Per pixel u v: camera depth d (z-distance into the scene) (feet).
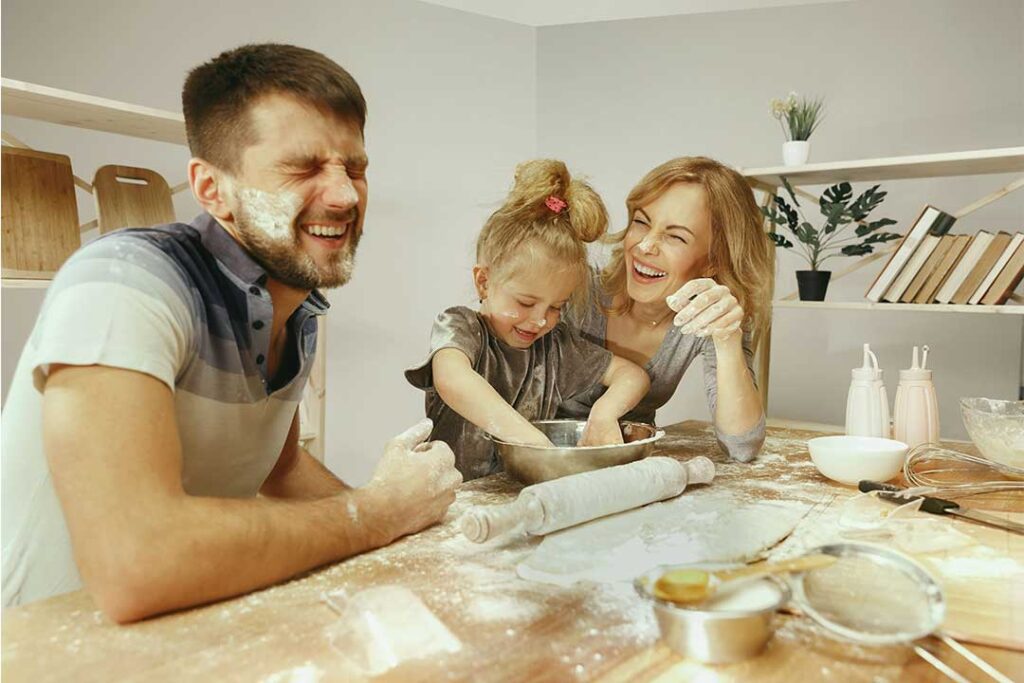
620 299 4.99
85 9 6.75
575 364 4.55
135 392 2.03
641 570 2.31
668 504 3.11
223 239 2.65
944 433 7.02
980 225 6.93
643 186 4.78
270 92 2.63
